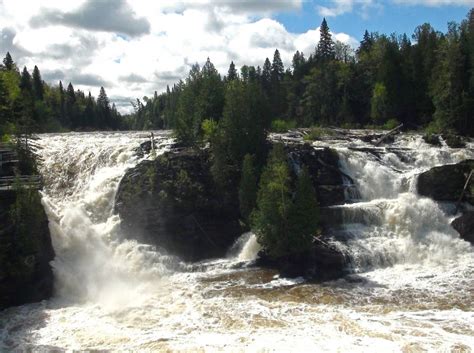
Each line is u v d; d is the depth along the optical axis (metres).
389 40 105.25
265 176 36.28
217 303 28.95
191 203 39.38
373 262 35.44
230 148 42.59
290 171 42.72
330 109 101.81
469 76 72.06
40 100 124.06
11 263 30.34
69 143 50.91
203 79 55.34
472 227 39.81
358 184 44.66
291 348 22.39
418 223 39.62
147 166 41.81
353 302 28.72
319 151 46.06
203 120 50.44
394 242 37.50
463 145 58.62
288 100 113.88
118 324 26.48
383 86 85.50
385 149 51.97
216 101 52.19
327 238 36.91
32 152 45.97
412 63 87.44
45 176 44.25
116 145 47.62
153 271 34.59
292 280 32.84
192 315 27.20
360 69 104.19
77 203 39.75
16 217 31.53
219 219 39.91
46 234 33.97
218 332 24.70
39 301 30.66
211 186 41.22
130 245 36.62
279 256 34.44
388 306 27.98
